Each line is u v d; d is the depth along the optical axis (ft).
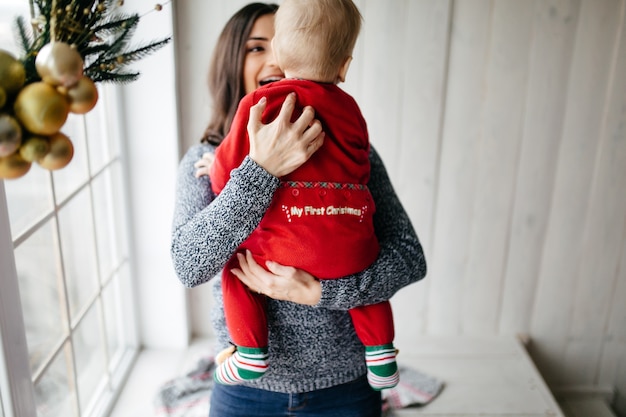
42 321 7.69
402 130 7.68
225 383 4.26
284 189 3.79
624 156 7.70
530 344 8.65
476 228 8.11
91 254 7.55
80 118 6.53
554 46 7.30
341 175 3.87
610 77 7.39
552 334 8.59
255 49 4.95
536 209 7.98
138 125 7.32
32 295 7.63
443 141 7.72
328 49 3.83
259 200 3.64
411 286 8.40
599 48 7.29
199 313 8.45
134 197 7.61
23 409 4.51
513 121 7.61
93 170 7.04
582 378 8.79
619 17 7.18
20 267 7.48
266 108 3.80
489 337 8.57
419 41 7.30
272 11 5.04
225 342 4.39
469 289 8.39
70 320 5.98
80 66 2.80
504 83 7.46
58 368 7.20
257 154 3.63
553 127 7.62
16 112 2.72
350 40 3.92
